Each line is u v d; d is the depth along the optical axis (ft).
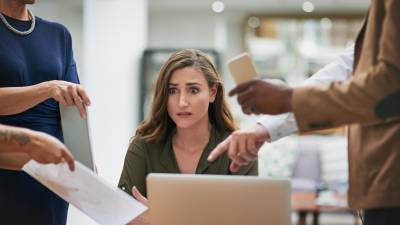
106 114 23.04
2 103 6.03
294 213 20.71
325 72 5.45
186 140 6.79
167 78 6.66
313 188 19.63
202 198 5.20
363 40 4.55
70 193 5.23
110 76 23.16
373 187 4.27
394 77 4.00
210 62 6.86
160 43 34.81
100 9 23.04
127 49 23.90
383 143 4.26
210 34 34.55
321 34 33.55
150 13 34.63
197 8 33.30
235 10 33.55
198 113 6.59
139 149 6.86
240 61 4.52
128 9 23.73
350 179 4.48
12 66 6.38
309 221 24.90
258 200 5.19
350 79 4.20
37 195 6.49
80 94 5.94
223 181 5.20
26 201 6.44
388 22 4.09
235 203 5.19
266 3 31.55
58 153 4.83
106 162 23.00
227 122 7.00
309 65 33.68
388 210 4.27
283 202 5.19
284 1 30.99
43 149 4.85
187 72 6.60
